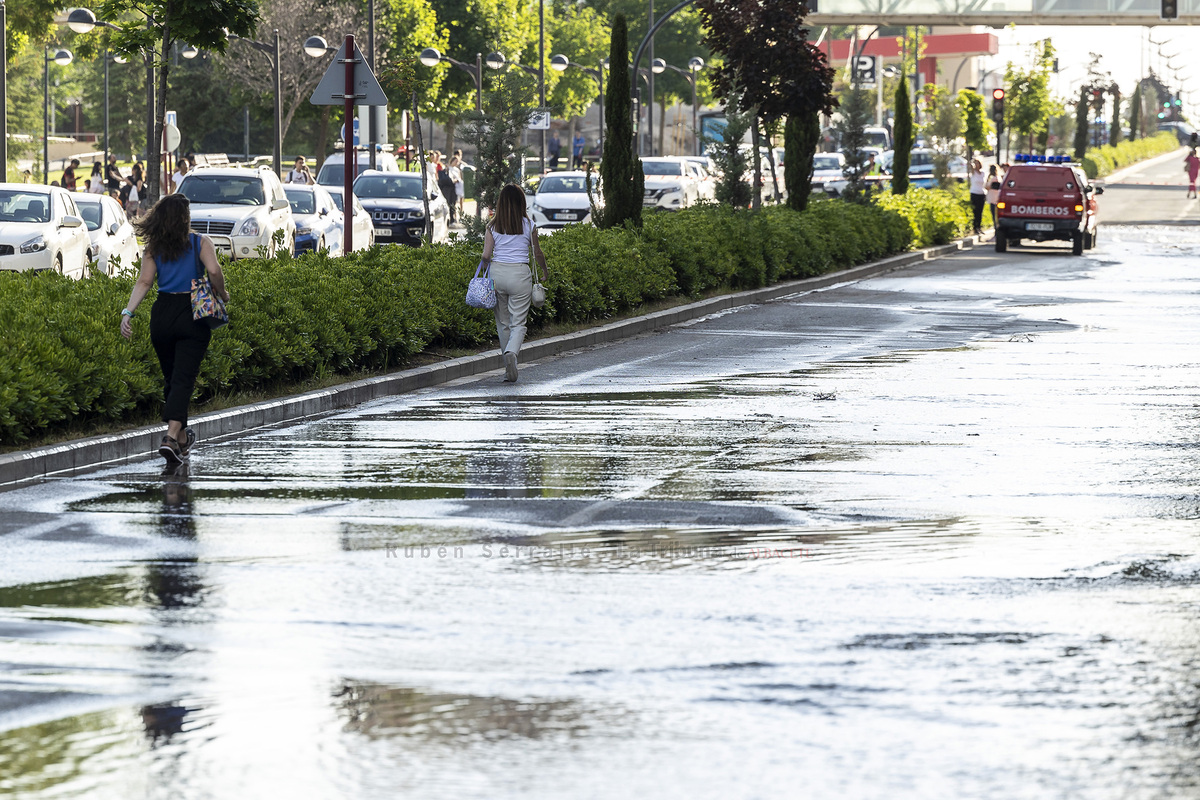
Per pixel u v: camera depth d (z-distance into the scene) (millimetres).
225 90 160875
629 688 11984
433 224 70312
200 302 22531
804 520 18422
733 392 30656
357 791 9945
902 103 91000
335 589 15070
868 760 10445
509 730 11055
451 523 18297
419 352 34406
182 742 10828
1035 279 61812
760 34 67125
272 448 24031
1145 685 12070
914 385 31562
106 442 22812
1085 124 193875
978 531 17766
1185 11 97562
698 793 9883
